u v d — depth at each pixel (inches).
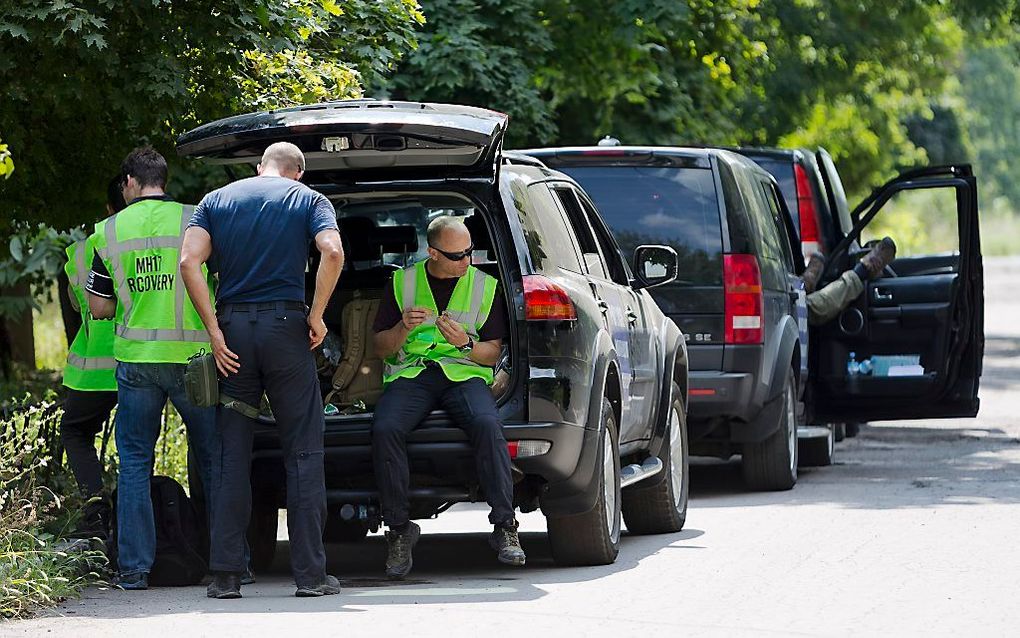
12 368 1775.3
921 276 1413.6
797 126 2812.5
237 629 697.0
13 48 1016.9
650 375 998.4
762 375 1202.6
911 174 1424.7
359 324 871.7
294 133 813.2
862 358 1419.8
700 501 1209.4
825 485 1290.6
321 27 1123.9
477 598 779.4
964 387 1411.2
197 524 849.5
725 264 1194.6
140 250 829.2
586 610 741.3
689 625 701.9
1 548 790.5
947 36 3152.1
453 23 1872.5
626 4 2004.2
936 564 866.8
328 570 912.9
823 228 1569.9
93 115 1119.0
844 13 2810.0
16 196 1184.2
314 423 786.2
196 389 776.9
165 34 1018.1
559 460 827.4
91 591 815.7
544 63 1993.1
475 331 829.2
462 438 820.0
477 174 842.8
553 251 868.6
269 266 776.3
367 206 920.9
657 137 2176.4
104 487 891.4
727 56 2316.7
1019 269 7037.4
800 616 722.2
